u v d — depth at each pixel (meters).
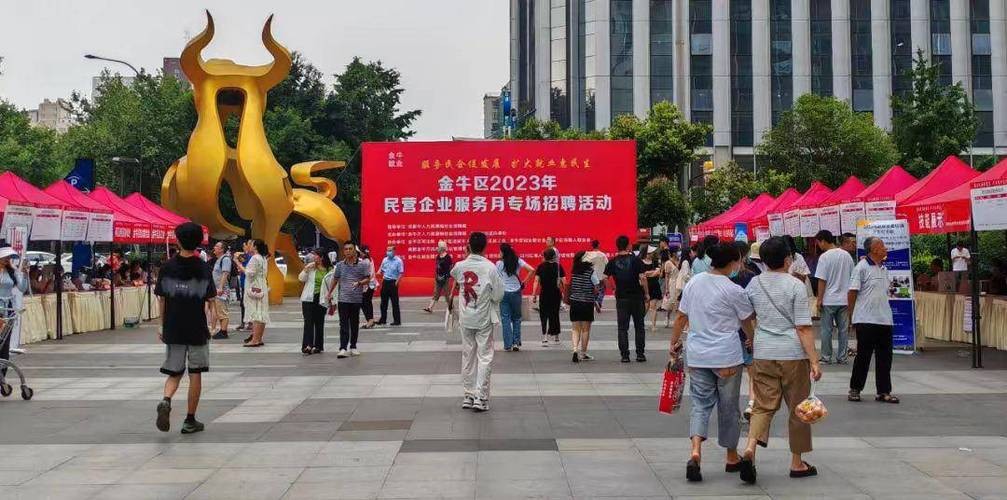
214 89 24.31
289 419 8.45
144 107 43.69
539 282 14.98
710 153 53.38
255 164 24.48
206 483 6.11
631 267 12.62
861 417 8.35
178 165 24.45
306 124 49.03
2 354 9.95
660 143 37.75
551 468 6.46
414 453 6.97
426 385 10.58
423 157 26.58
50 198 15.48
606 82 54.16
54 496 5.81
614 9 54.38
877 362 9.19
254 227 25.47
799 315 6.17
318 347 13.88
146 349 14.55
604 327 18.39
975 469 6.34
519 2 71.56
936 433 7.61
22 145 46.72
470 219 26.47
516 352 13.94
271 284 24.77
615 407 9.01
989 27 53.47
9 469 6.52
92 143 43.94
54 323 16.34
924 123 34.50
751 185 39.66
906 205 14.08
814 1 53.81
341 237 27.05
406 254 26.59
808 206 17.95
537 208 26.47
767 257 6.32
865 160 39.91
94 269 20.69
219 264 16.17
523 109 69.06
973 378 10.84
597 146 26.55
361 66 54.75
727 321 6.21
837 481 6.04
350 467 6.53
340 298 13.35
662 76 54.09
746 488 5.89
